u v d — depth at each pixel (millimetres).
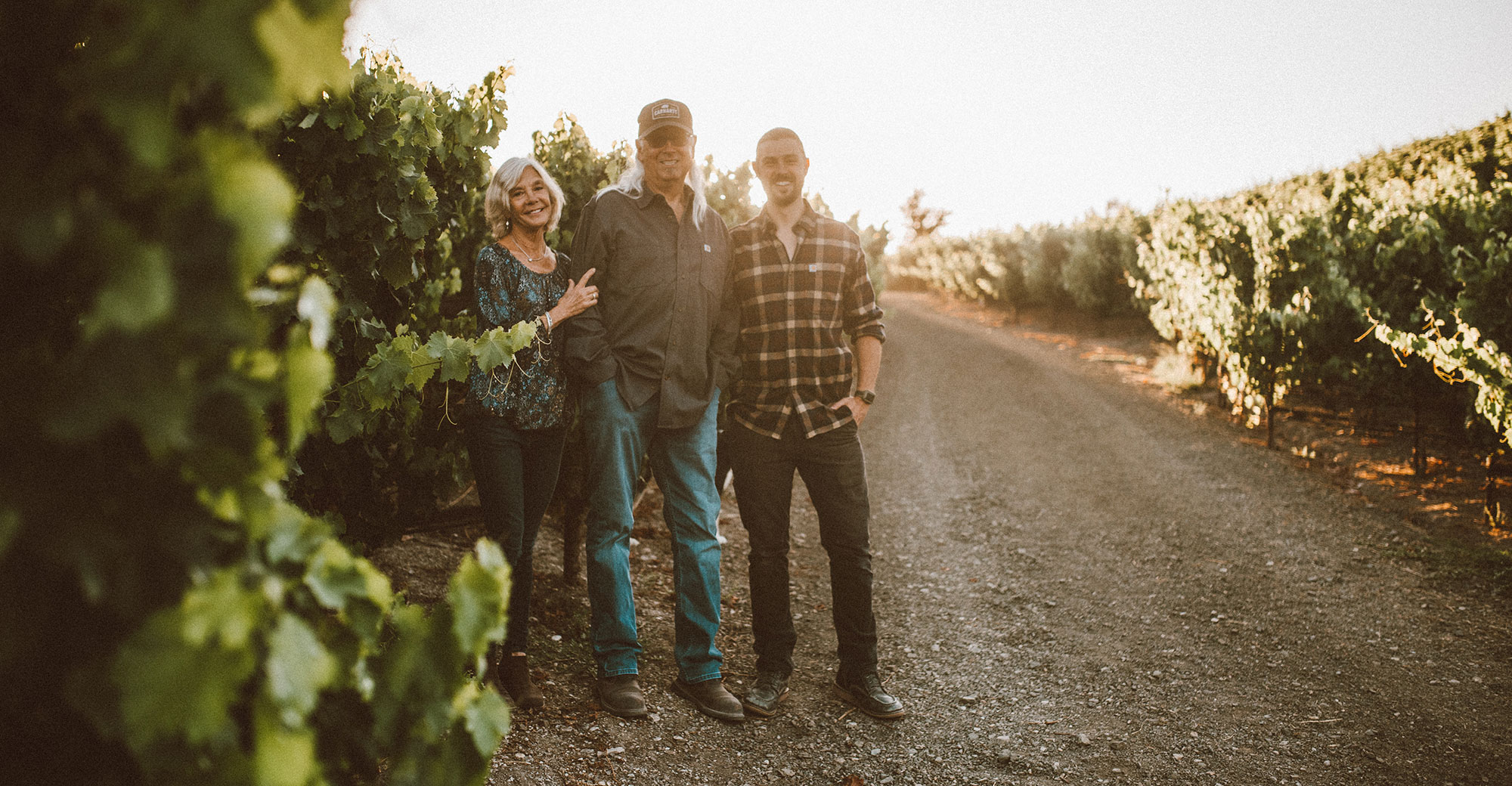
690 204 3016
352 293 2574
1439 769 2662
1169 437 7742
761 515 3055
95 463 753
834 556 3059
